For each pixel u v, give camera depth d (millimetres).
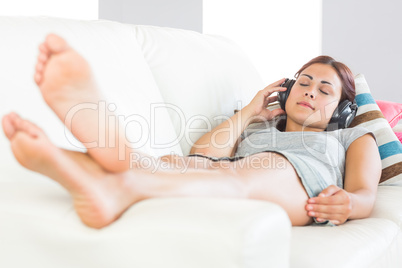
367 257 1079
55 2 3576
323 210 1220
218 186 1002
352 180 1451
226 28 4371
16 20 1223
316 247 1020
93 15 3914
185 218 743
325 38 4043
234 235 705
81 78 792
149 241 752
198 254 724
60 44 776
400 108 2400
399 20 3814
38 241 847
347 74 1682
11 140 726
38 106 1113
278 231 753
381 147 1741
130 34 1608
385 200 1478
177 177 938
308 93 1627
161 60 1645
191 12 4344
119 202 812
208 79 1717
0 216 872
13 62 1126
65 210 850
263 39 4262
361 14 3918
